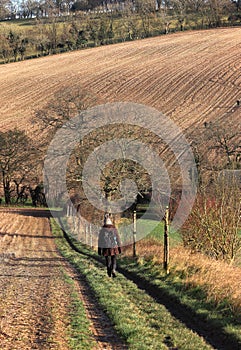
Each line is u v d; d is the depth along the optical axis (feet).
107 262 50.49
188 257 54.34
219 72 232.73
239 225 57.52
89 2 494.59
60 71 271.90
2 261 70.33
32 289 45.91
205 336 31.83
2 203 191.83
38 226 127.75
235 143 142.61
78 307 37.55
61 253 83.30
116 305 38.50
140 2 409.49
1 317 33.27
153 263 57.41
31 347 26.43
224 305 37.01
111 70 259.39
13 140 186.29
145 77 239.71
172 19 390.63
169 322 34.45
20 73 278.05
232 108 191.93
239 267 52.24
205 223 57.06
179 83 226.17
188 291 42.98
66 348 26.55
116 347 27.89
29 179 185.16
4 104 229.25
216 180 59.52
